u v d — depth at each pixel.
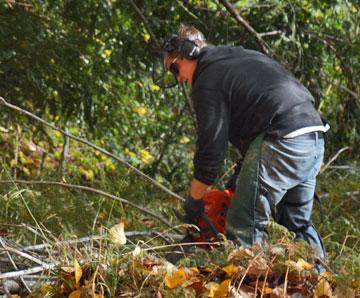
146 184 8.97
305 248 4.91
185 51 5.64
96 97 9.59
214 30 9.54
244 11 9.77
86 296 4.44
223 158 5.52
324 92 10.44
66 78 9.10
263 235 5.55
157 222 7.61
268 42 9.66
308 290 4.65
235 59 5.59
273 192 5.54
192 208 5.73
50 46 8.75
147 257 4.82
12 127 9.83
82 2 9.06
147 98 10.62
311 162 5.62
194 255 5.12
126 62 9.74
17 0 8.79
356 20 10.09
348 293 4.52
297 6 9.66
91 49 9.36
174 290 4.42
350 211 8.75
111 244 4.93
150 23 9.36
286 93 5.52
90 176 10.43
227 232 5.61
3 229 6.37
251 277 4.71
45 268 4.89
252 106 5.48
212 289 4.49
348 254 5.31
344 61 10.22
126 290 4.53
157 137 11.38
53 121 9.97
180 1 9.46
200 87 5.50
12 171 9.79
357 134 10.73
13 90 8.89
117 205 7.65
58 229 6.51
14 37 8.58
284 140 5.46
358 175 9.77
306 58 9.93
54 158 10.92
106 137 10.95
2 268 5.15
